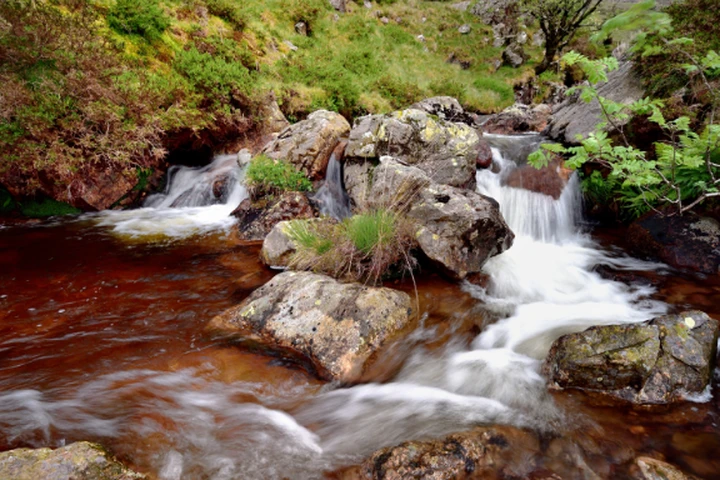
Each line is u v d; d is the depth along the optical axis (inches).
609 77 334.3
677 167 200.4
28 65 274.7
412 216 213.2
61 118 269.4
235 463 101.4
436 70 722.8
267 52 502.3
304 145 294.2
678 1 254.7
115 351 141.9
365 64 609.9
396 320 160.9
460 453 98.3
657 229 219.1
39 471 85.3
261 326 155.8
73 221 273.1
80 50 293.3
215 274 204.4
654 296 181.6
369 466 97.3
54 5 322.0
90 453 91.2
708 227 205.0
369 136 268.7
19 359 135.4
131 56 343.3
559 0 685.9
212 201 320.2
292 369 138.6
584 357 123.9
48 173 265.3
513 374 136.0
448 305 182.1
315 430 114.9
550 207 266.1
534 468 96.9
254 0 587.2
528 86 740.7
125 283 192.4
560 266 222.4
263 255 215.0
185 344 147.5
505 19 856.3
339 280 186.2
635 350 121.6
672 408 114.3
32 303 171.5
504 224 218.1
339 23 694.5
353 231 199.0
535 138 368.5
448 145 266.7
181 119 316.5
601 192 264.8
